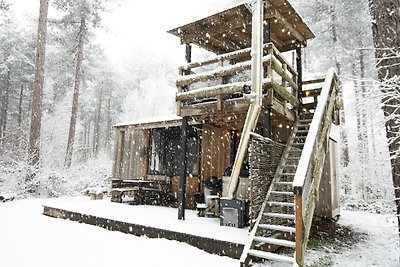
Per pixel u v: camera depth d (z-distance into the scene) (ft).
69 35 69.97
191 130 36.24
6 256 16.85
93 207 30.48
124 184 39.96
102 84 113.09
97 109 119.44
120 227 23.72
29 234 22.06
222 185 29.84
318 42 53.67
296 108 28.14
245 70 22.40
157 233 21.47
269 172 21.27
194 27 26.71
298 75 29.86
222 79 23.71
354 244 23.07
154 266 15.79
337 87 27.78
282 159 23.43
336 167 36.50
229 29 26.05
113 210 28.84
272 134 32.50
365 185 50.24
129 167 42.14
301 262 14.85
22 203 37.19
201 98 26.07
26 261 16.20
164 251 18.34
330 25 52.21
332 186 32.71
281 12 24.45
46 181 45.39
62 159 72.08
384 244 23.49
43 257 16.94
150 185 37.04
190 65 26.25
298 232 15.05
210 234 19.36
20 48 93.91
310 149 17.13
